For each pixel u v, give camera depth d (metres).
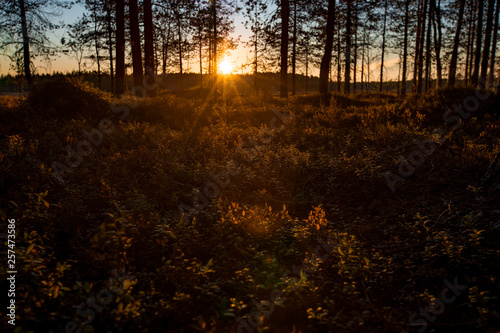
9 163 7.19
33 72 22.00
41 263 4.13
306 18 29.84
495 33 26.31
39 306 3.41
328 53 22.98
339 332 3.44
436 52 26.86
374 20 31.06
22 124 10.81
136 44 19.72
